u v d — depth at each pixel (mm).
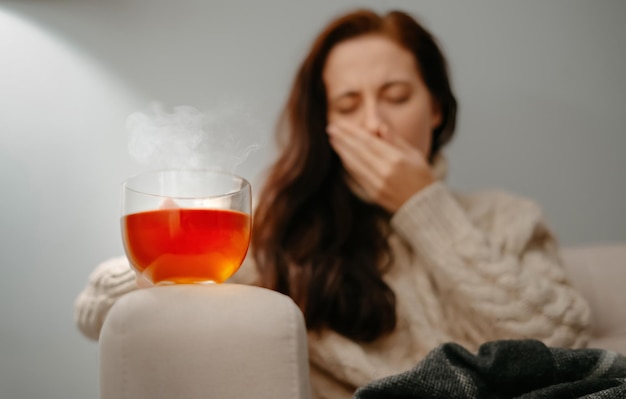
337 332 1160
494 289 1156
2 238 1827
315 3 1983
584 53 2051
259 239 1283
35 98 1898
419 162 1260
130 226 702
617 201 1988
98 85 1912
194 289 672
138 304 652
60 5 1944
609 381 650
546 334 1135
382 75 1321
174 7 1957
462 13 2020
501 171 1953
